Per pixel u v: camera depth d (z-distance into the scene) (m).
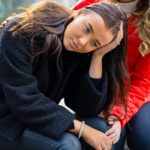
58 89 1.62
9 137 1.46
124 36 1.61
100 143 1.54
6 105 1.50
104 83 1.64
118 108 1.74
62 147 1.41
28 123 1.44
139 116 1.83
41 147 1.43
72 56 1.61
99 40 1.47
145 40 1.85
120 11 1.54
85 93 1.64
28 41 1.45
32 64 1.49
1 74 1.43
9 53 1.43
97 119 1.68
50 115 1.44
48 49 1.48
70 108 1.75
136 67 1.94
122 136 1.77
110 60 1.66
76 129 1.53
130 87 1.79
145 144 1.77
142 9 1.85
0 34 1.48
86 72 1.64
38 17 1.50
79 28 1.46
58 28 1.50
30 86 1.44
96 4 1.51
